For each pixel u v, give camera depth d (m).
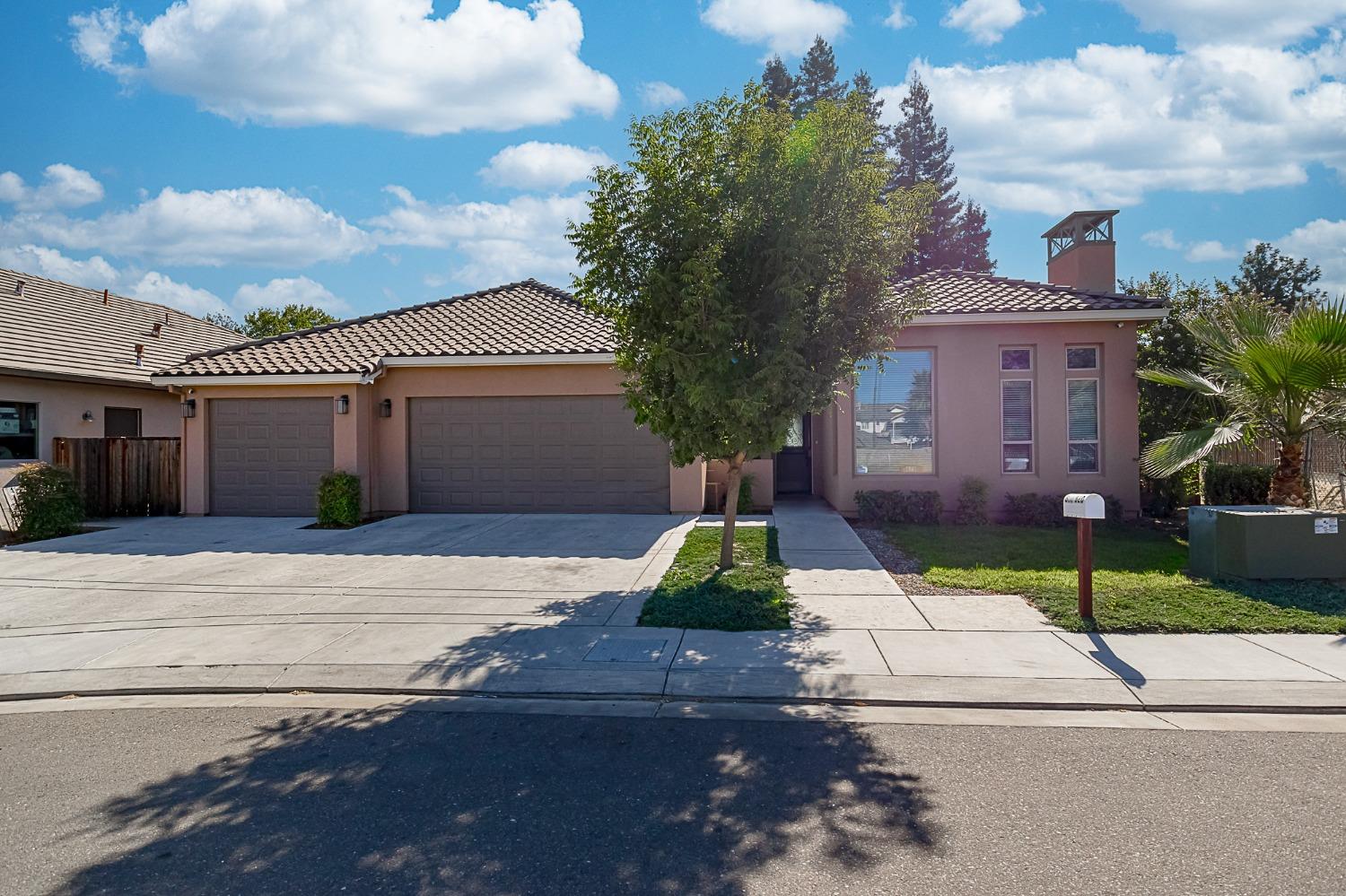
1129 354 13.95
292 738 5.22
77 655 7.04
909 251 8.77
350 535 13.15
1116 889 3.33
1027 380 14.20
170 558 11.34
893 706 5.65
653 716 5.55
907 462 14.41
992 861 3.57
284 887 3.45
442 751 4.97
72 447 15.95
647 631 7.35
